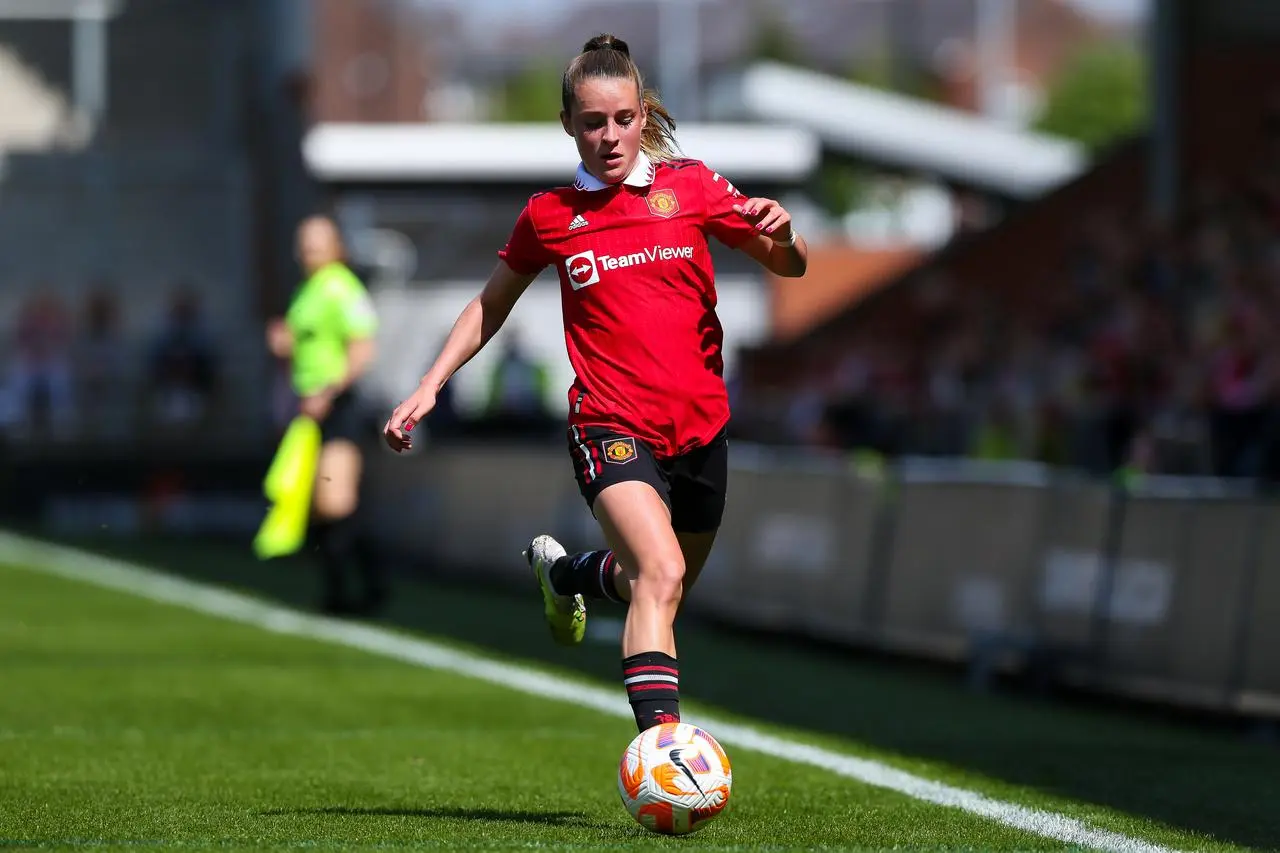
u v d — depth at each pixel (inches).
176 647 1481.3
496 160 3459.6
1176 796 875.4
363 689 1247.5
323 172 3481.8
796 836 711.7
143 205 4013.3
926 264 3732.8
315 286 1616.6
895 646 1584.6
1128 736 1152.2
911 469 1588.3
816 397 2984.7
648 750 649.6
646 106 715.4
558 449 2132.1
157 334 3415.4
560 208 700.7
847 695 1332.4
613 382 694.5
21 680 1264.8
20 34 4286.4
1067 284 3058.6
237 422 3388.3
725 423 709.9
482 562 2262.6
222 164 4005.9
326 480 1675.7
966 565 1510.8
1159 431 1999.3
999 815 787.4
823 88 4980.3
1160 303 2559.1
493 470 2261.3
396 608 1862.7
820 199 7214.6
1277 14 3083.2
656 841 673.0
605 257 696.4
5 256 3991.1
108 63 4269.2
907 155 4928.6
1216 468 1937.7
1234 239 2701.8
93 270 3996.1
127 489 3289.9
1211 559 1267.2
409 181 3518.7
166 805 786.2
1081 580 1385.3
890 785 877.8
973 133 4904.0
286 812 765.9
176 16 4269.2
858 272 5334.6
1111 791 884.6
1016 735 1125.7
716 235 716.7
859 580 1646.2
